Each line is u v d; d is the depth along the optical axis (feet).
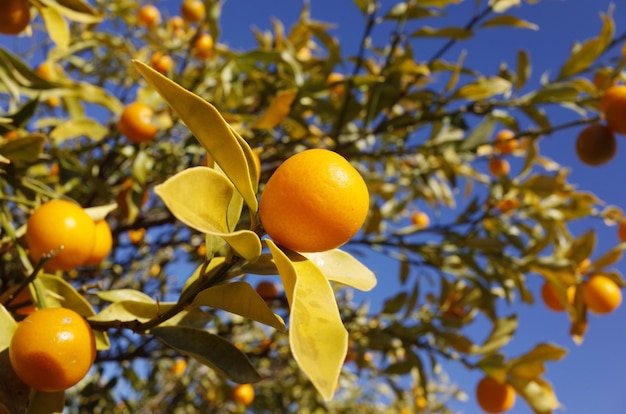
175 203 0.64
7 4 1.15
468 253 1.78
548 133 1.65
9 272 1.26
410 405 3.21
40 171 1.41
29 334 0.76
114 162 1.72
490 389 1.49
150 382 2.19
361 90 1.86
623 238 1.89
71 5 1.22
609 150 1.56
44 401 0.81
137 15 2.24
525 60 1.70
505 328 1.62
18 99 1.27
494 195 1.89
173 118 1.55
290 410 2.69
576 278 1.60
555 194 1.96
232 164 0.67
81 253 0.97
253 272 0.76
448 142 1.75
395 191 2.26
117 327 0.82
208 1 1.78
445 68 1.72
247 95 1.98
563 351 1.41
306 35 2.04
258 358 2.13
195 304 0.77
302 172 0.67
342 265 0.81
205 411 2.64
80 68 2.19
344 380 2.18
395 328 1.76
